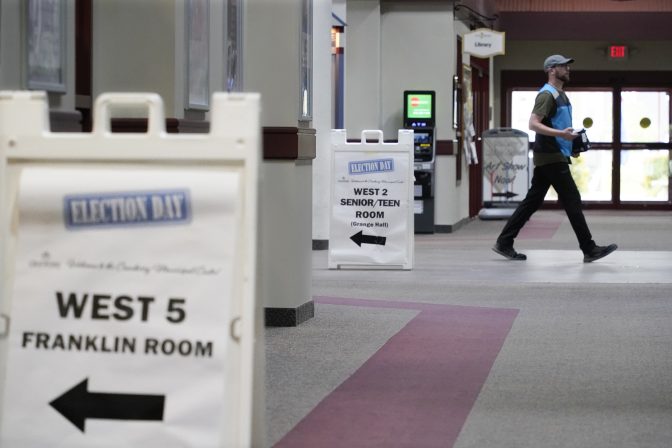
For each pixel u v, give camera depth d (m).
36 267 5.04
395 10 25.14
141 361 4.98
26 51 7.64
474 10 27.05
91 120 10.05
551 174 18.17
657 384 8.97
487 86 32.97
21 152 5.11
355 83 24.91
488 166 30.75
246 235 4.99
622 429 7.49
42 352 5.03
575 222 18.25
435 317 12.47
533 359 10.02
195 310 4.96
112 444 4.98
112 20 10.20
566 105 18.02
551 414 7.93
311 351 10.38
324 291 14.66
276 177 11.84
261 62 11.84
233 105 5.01
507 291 14.70
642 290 14.77
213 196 4.96
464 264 18.14
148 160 5.05
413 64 25.19
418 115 24.94
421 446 7.04
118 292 5.00
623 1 32.66
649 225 27.86
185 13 10.39
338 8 23.22
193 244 4.98
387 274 16.62
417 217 25.31
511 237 18.72
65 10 8.32
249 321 4.97
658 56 35.25
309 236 12.33
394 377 9.21
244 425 4.96
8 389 5.04
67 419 5.00
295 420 7.70
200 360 4.95
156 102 5.06
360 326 11.84
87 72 10.18
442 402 8.30
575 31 32.88
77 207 5.02
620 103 35.47
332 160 17.12
